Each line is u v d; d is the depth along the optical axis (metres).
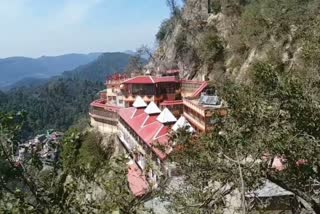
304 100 12.35
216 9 77.69
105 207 7.45
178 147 14.52
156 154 22.39
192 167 13.45
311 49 16.86
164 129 47.50
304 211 14.95
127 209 7.72
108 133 73.50
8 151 6.83
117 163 8.09
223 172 12.54
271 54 50.59
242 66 61.06
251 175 12.08
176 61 84.25
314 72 15.07
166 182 13.52
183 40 82.88
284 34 50.69
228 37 71.31
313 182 13.17
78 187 7.53
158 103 71.69
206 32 76.75
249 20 61.94
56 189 7.11
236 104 12.98
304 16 48.28
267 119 12.09
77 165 7.61
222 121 13.16
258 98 12.82
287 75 13.55
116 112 70.62
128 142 59.53
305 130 12.08
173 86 73.06
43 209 6.97
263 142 11.60
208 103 49.28
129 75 93.44
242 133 12.05
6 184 6.77
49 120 160.00
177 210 12.61
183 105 64.56
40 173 7.12
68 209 7.20
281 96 12.46
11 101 176.38
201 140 13.80
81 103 199.00
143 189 10.59
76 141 7.66
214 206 12.50
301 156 11.62
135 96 73.31
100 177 7.83
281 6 54.09
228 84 14.13
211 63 72.50
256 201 12.77
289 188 12.73
